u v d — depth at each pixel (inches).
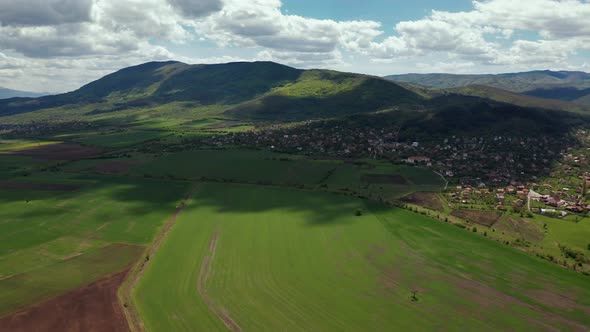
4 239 4426.7
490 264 3981.3
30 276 3523.6
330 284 3489.2
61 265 3772.1
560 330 2874.0
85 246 4276.6
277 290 3353.8
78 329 2733.8
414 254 4197.8
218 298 3193.9
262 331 2741.1
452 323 2923.2
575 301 3284.9
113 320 2844.5
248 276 3607.3
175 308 3024.1
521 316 3046.3
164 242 4421.8
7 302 3068.4
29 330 2716.5
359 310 3058.6
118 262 3860.7
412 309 3100.4
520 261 4062.5
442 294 3358.8
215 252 4156.0
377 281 3570.4
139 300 3137.3
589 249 4414.4
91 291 3265.3
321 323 2861.7
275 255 4104.3
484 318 3004.4
